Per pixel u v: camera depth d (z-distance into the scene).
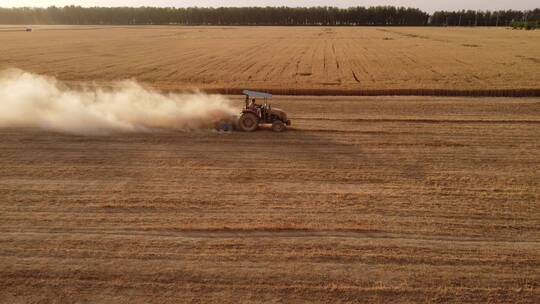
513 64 38.53
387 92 26.22
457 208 10.85
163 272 8.29
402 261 8.68
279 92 26.62
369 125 18.67
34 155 14.52
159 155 14.60
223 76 32.81
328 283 8.00
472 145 15.84
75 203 11.06
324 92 26.42
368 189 11.91
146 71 35.66
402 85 27.83
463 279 8.16
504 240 9.46
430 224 10.08
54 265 8.52
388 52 52.69
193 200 11.20
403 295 7.71
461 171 13.30
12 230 9.79
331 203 11.05
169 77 32.25
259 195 11.50
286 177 12.73
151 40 79.50
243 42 74.00
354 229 9.80
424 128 18.17
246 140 16.34
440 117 20.08
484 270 8.42
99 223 10.08
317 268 8.41
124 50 57.16
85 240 9.38
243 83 29.14
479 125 18.64
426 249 9.08
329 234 9.62
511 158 14.48
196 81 30.41
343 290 7.81
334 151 15.11
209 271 8.31
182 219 10.23
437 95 25.95
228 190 11.80
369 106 22.62
